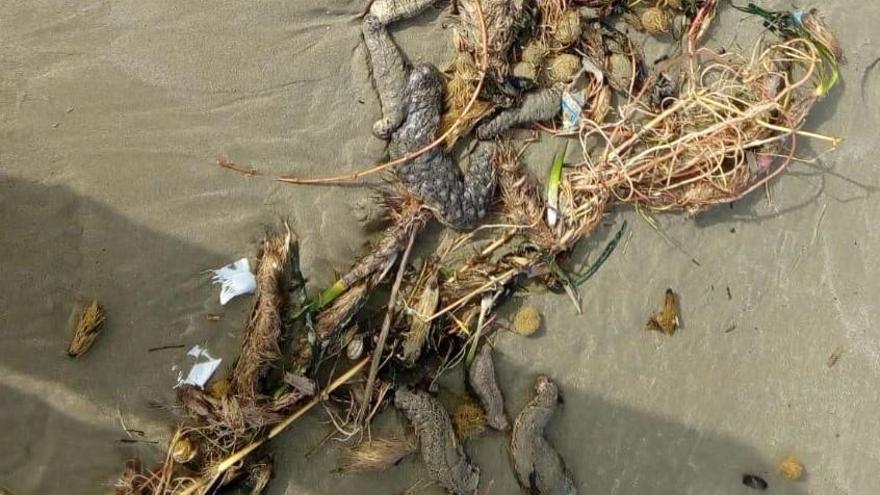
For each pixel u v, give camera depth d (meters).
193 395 1.70
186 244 1.70
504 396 1.78
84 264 1.69
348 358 1.73
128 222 1.69
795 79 1.82
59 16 1.66
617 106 1.79
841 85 1.84
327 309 1.71
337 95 1.73
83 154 1.68
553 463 1.78
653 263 1.81
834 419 1.88
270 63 1.71
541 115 1.75
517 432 1.77
